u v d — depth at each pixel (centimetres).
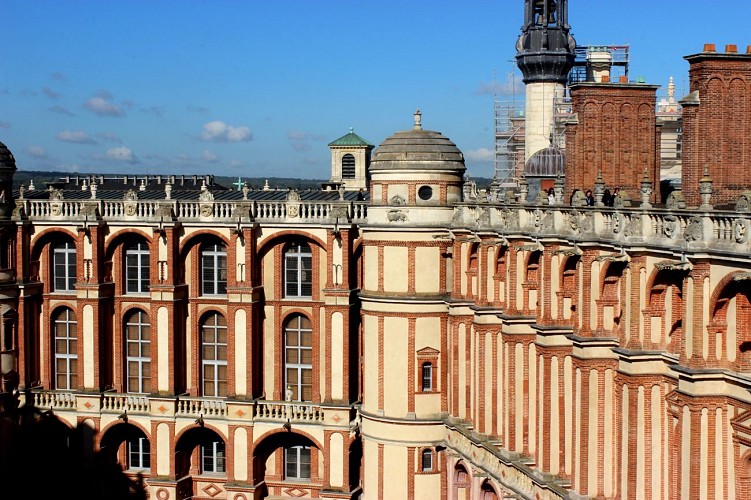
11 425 7606
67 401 7731
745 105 4706
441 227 6831
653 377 4256
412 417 6825
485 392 5988
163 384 7575
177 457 7606
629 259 4303
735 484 3769
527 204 5409
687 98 4709
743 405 3706
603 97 5631
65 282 7869
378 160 6900
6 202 7638
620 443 4459
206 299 7588
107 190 8831
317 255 7438
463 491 6688
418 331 6850
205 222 7469
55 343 7875
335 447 7356
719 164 4697
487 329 5953
